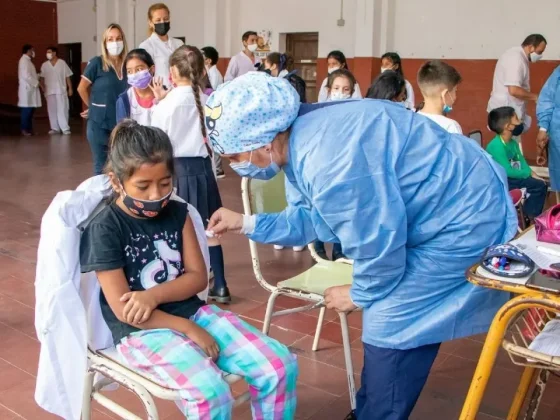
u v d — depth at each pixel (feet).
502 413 7.42
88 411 5.44
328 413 7.37
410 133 4.93
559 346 5.08
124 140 5.11
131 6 41.32
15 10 45.01
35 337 9.14
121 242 5.32
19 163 25.54
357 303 5.40
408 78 31.01
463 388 8.02
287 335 9.46
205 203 10.25
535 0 26.94
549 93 14.25
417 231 5.13
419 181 4.94
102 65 15.49
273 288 7.43
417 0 30.14
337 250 12.69
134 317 5.17
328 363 8.59
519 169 13.91
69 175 22.98
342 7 32.37
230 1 36.29
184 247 5.72
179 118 9.79
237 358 5.33
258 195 7.66
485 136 29.32
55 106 37.40
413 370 5.46
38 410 7.22
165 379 4.95
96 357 5.37
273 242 5.98
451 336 5.31
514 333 5.74
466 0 28.81
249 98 4.76
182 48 9.96
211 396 4.83
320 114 4.90
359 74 31.30
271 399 5.26
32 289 11.10
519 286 4.46
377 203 4.74
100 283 5.29
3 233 14.74
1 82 45.34
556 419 7.33
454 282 5.28
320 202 4.75
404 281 5.24
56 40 47.24
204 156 10.19
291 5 34.40
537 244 5.29
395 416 5.54
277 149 5.00
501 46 28.19
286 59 21.53
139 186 5.10
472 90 29.32
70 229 5.13
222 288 10.67
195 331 5.32
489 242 5.20
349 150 4.68
